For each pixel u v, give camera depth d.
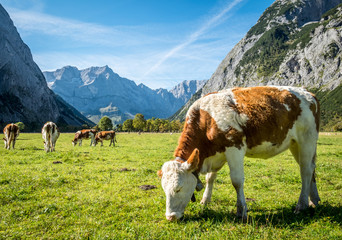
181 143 5.50
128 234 4.44
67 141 37.31
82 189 7.50
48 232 4.64
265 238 4.06
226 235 4.21
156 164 12.54
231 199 6.65
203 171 5.52
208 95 5.79
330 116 158.25
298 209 5.50
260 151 5.50
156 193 7.14
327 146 24.30
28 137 48.12
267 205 6.11
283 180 8.97
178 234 4.38
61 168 10.70
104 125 127.38
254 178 9.36
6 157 14.29
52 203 6.11
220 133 5.19
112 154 17.30
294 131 5.65
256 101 5.41
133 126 128.62
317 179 9.00
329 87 195.75
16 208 5.78
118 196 6.74
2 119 155.75
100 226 4.88
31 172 9.59
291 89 5.91
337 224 4.70
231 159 5.17
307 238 4.19
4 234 4.53
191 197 5.27
